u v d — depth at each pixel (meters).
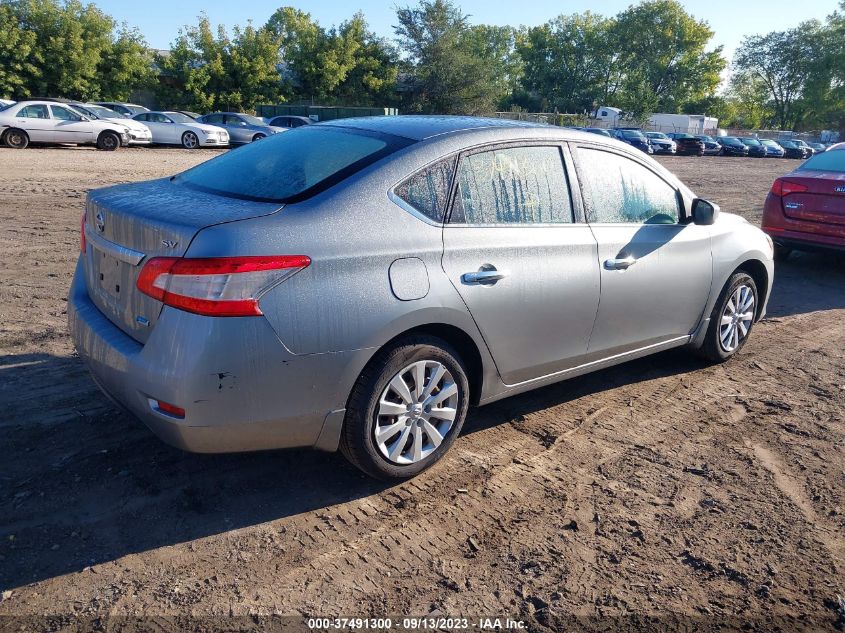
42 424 3.71
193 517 3.05
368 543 2.96
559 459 3.74
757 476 3.65
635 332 4.30
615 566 2.89
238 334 2.70
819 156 8.80
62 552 2.77
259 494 3.26
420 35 52.75
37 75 37.78
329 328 2.88
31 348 4.74
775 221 8.54
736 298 5.13
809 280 8.35
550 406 4.41
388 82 51.28
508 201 3.58
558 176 3.84
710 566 2.92
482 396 3.60
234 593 2.62
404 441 3.28
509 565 2.87
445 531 3.07
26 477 3.24
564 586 2.76
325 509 3.17
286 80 49.34
